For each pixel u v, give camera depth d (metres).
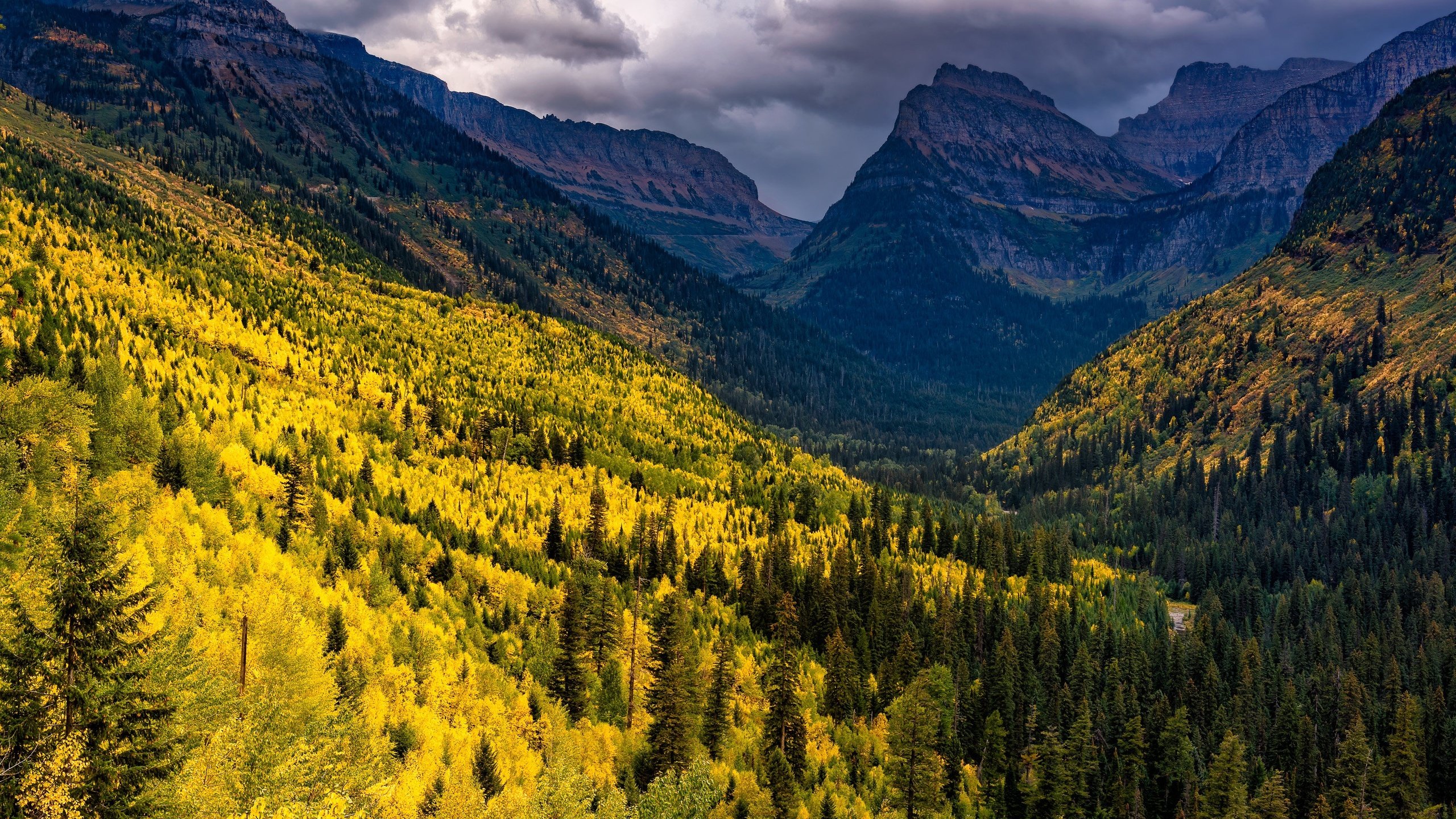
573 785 90.38
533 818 82.38
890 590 187.25
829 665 156.38
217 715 53.75
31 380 114.56
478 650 127.56
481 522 176.50
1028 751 141.75
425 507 171.50
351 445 187.12
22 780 41.66
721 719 126.62
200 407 171.38
